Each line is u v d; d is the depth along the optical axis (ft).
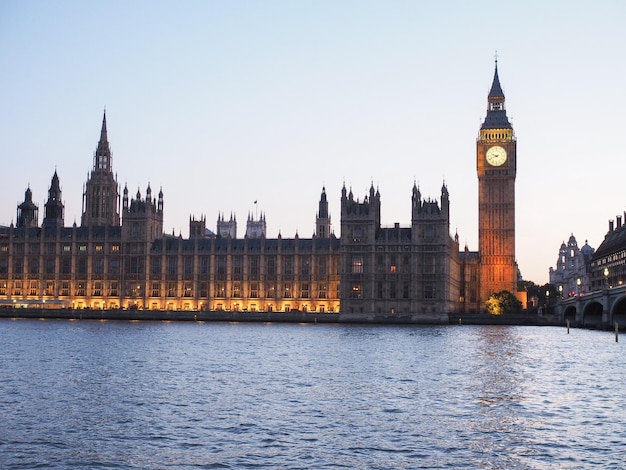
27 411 213.87
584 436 187.32
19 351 394.52
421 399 238.68
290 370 319.68
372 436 187.32
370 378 291.38
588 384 274.98
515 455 170.60
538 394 249.34
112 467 161.27
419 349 436.76
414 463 164.76
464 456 169.99
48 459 166.50
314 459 167.53
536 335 598.34
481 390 258.37
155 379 284.82
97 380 278.87
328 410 219.41
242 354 397.19
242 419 206.28
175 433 189.98
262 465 163.02
